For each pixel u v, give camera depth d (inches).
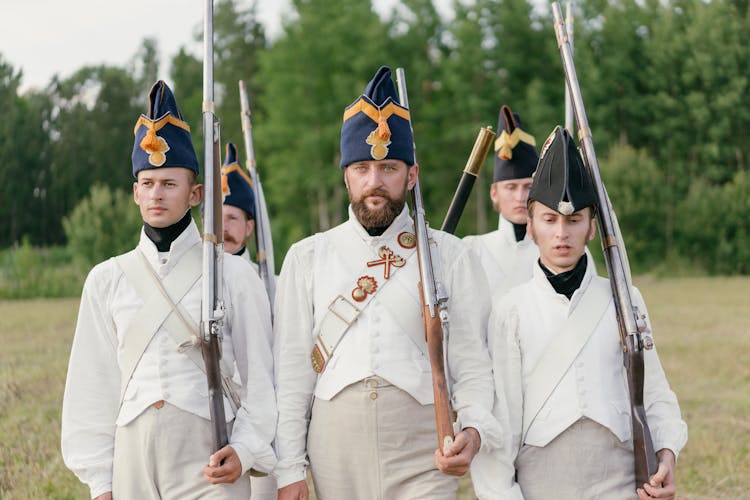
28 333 465.7
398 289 134.4
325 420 132.1
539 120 1481.3
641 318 127.2
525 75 1621.6
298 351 136.3
